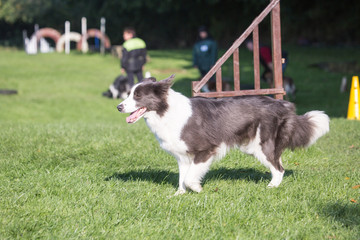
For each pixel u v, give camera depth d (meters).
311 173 6.36
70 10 47.38
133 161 7.23
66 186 5.56
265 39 37.69
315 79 23.34
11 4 45.81
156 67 26.53
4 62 29.89
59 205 4.90
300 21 36.28
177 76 23.27
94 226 4.34
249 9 38.19
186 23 44.31
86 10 46.81
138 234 4.20
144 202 5.01
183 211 4.76
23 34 48.56
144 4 41.88
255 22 6.73
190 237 4.15
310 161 7.19
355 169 6.70
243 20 39.41
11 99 18.53
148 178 6.23
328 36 35.59
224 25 40.12
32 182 5.71
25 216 4.60
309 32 36.53
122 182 5.90
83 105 18.08
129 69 15.41
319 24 35.94
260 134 5.48
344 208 4.80
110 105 18.33
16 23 48.38
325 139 8.90
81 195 5.23
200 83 6.70
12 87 21.20
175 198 5.14
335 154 7.77
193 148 5.20
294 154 7.55
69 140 8.55
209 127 5.21
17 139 8.58
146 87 4.99
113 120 15.73
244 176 6.38
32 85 21.92
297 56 30.20
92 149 7.96
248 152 5.63
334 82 22.52
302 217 4.66
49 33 41.31
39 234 4.20
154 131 5.22
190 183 5.26
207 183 5.95
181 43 45.22
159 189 5.64
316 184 5.73
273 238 4.12
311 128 5.65
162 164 7.12
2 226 4.31
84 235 4.15
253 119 5.41
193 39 44.94
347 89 20.86
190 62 29.33
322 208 4.85
